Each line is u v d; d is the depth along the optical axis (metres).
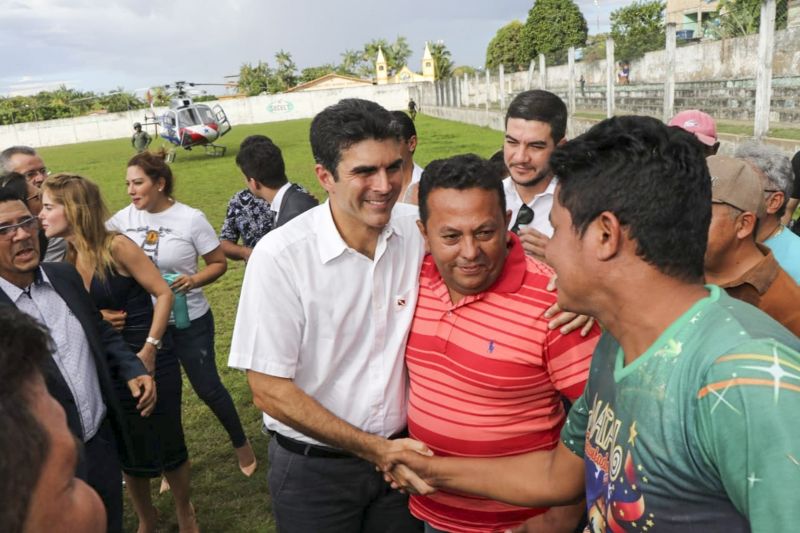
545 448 2.03
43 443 0.91
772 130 10.09
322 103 56.06
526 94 3.10
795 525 0.91
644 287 1.13
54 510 0.94
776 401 0.95
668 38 13.29
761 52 9.89
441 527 2.19
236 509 3.73
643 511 1.12
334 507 2.37
